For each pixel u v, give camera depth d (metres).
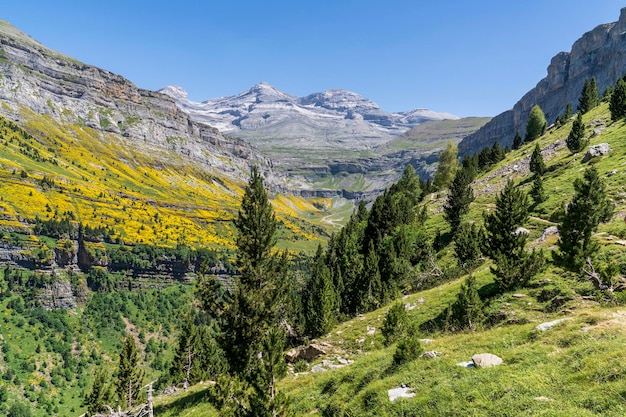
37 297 156.12
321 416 22.91
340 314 59.56
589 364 15.51
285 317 50.28
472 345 23.67
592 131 85.31
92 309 165.62
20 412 105.25
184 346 62.75
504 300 31.39
